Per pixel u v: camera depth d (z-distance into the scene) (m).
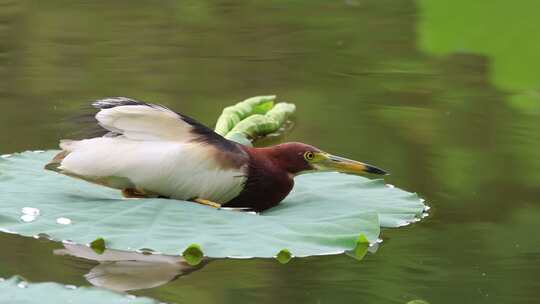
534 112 16.30
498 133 15.14
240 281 9.54
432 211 11.86
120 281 9.36
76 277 9.39
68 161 10.80
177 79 17.41
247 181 11.03
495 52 19.95
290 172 11.39
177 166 10.81
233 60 18.97
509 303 9.20
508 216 11.67
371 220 10.59
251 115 15.42
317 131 15.20
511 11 21.62
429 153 14.15
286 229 10.27
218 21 22.12
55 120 14.64
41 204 10.41
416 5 23.84
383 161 13.73
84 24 21.16
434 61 19.52
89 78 17.16
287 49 19.97
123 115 10.94
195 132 11.10
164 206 10.46
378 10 23.62
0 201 10.41
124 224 10.02
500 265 10.21
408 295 9.37
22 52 18.73
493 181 12.96
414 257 10.36
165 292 9.19
